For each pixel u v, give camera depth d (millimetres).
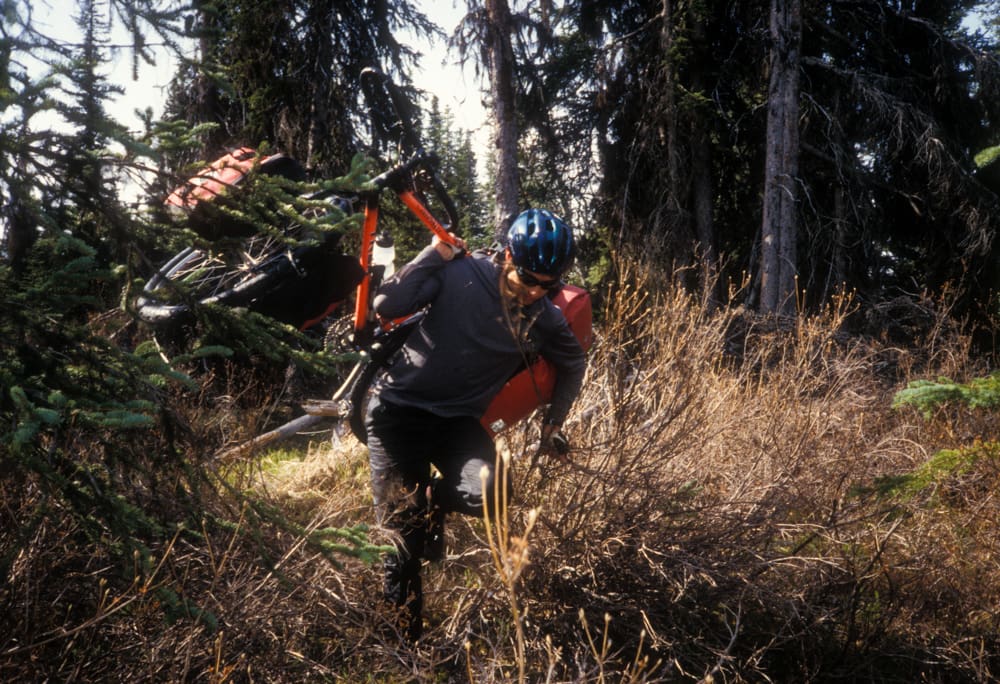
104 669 2369
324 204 2381
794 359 4875
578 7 16172
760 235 15820
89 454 2238
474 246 22391
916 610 3191
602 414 3729
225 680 2402
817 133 15453
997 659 3020
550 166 16344
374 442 3020
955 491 4012
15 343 2035
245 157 2406
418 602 2957
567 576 3168
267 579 2684
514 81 15047
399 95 3230
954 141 14664
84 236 2246
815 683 2953
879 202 15094
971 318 12398
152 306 2500
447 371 2904
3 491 2295
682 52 14984
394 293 2859
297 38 10938
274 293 2830
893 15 15523
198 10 2141
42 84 1969
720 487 3773
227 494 2762
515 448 3555
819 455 4148
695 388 3586
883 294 14438
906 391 4090
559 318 3027
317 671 2719
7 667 2145
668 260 13633
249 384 4051
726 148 16234
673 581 3047
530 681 2824
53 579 2490
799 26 14055
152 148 2029
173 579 2607
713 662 2941
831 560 3230
